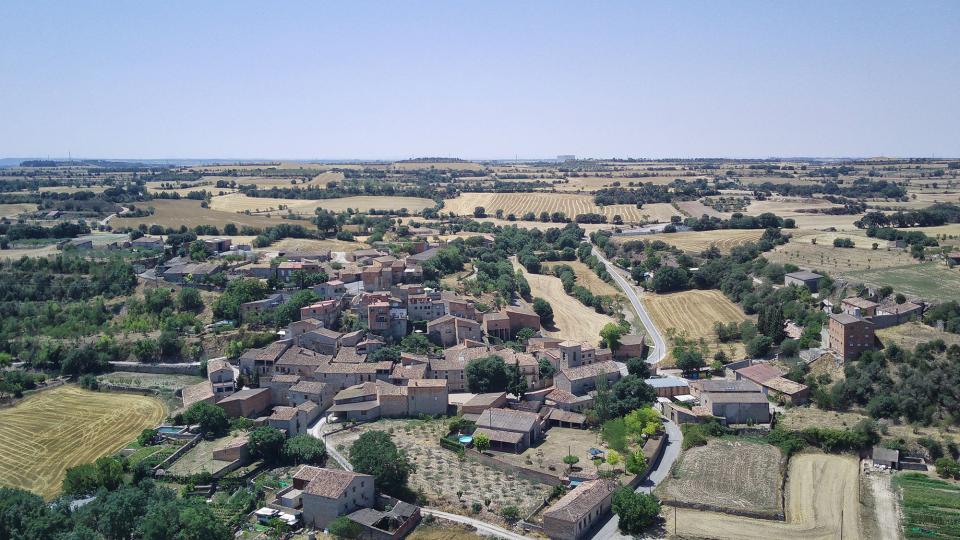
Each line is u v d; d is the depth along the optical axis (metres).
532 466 165.12
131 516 134.50
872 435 173.25
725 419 190.50
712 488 156.62
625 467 163.12
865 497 152.88
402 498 153.25
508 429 178.88
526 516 145.00
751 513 145.75
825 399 193.12
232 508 147.62
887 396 184.38
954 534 137.50
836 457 172.00
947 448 167.00
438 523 144.25
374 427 188.75
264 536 138.62
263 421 192.00
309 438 175.00
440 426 188.75
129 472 164.12
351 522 139.25
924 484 157.12
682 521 144.50
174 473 162.50
